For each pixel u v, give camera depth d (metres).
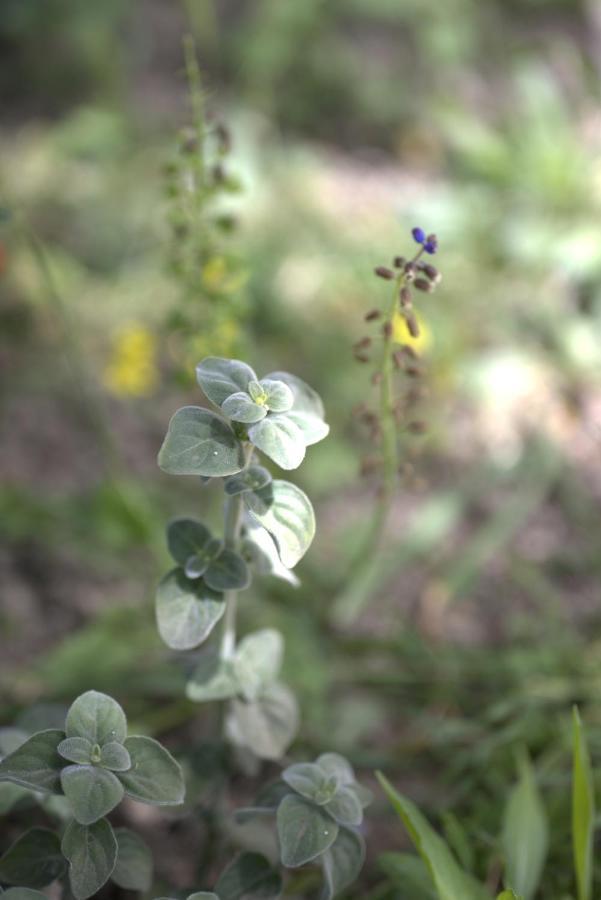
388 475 0.45
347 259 0.78
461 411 0.69
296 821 0.32
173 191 0.46
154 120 0.98
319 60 1.03
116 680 0.49
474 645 0.54
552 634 0.53
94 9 1.03
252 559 0.35
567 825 0.42
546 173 0.83
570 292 0.77
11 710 0.48
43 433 0.66
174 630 0.33
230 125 0.91
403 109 1.01
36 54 1.04
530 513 0.63
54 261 0.78
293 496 0.31
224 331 0.48
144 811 0.44
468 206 0.81
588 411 0.70
